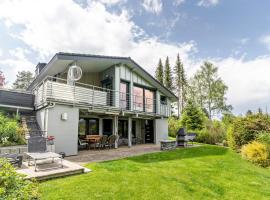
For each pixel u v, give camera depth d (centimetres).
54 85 1047
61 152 941
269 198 531
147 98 1688
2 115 1035
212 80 3494
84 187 507
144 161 859
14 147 805
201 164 855
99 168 704
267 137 1054
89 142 1234
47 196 449
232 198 519
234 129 1302
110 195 472
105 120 1517
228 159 1005
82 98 1173
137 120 1781
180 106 3869
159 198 479
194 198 500
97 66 1433
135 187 529
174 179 621
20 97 1236
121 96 1462
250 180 671
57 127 987
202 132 2012
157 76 4047
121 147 1386
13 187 312
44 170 611
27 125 1118
